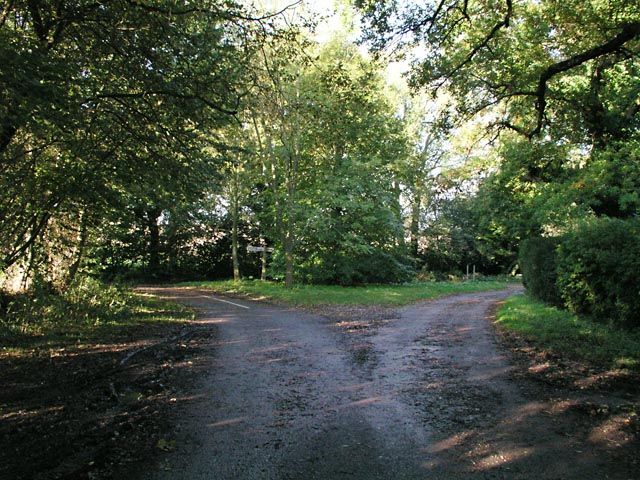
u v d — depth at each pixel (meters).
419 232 38.56
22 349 8.20
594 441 4.27
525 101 14.27
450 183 24.19
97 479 3.63
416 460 3.95
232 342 9.80
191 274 35.59
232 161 11.20
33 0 7.18
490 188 21.05
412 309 16.72
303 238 25.28
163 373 7.04
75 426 4.77
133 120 9.12
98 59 8.42
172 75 8.60
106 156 9.55
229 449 4.22
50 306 10.92
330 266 25.62
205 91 9.02
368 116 21.88
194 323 12.65
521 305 14.50
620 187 11.16
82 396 5.77
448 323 12.62
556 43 12.98
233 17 8.65
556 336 9.05
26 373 6.71
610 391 5.77
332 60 19.50
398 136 26.33
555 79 13.63
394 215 26.69
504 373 6.87
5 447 4.22
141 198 12.45
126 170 10.01
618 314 9.31
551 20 12.20
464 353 8.45
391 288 25.38
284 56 10.81
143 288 26.72
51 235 11.81
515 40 13.30
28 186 9.43
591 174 11.08
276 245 27.44
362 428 4.73
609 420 4.78
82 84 7.90
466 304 18.50
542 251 14.95
